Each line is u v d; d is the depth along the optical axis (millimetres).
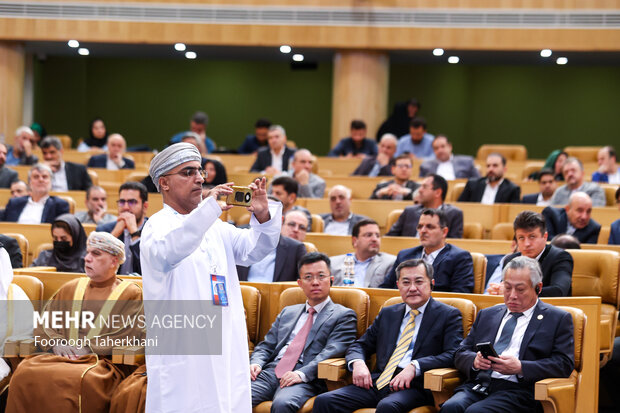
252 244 4711
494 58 20859
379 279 9258
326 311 7566
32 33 20297
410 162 13586
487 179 13602
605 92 27906
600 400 8977
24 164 16781
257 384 7281
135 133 29250
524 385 6578
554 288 8039
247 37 20172
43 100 27609
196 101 29219
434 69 27828
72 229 9617
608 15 19125
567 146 28141
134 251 9352
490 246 10406
